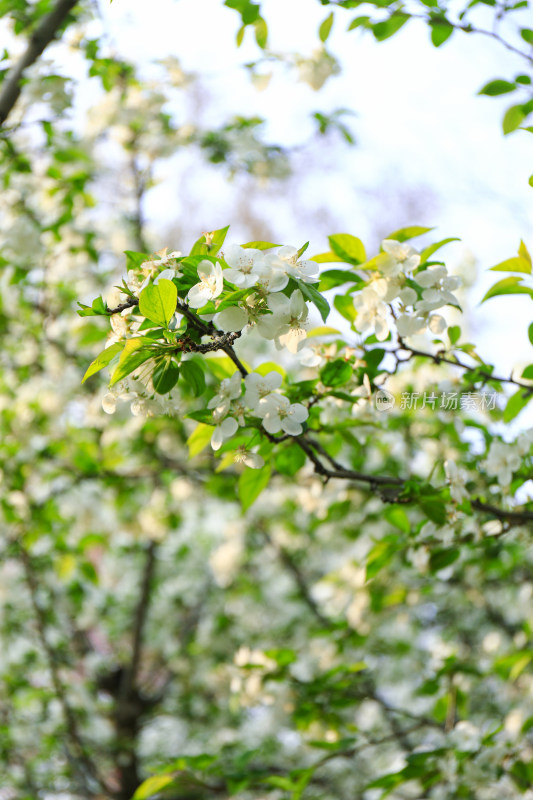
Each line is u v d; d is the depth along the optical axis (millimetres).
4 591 5387
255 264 1592
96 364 1602
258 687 3303
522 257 2064
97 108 4605
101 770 5688
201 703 6043
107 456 4699
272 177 4777
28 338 4758
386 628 5035
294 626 5879
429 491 2189
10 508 4293
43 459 4480
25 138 3812
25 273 4168
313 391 2143
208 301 1586
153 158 4730
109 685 6348
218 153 4660
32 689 5301
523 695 3447
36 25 3416
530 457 2477
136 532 5461
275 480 4859
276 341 1631
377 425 2383
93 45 3922
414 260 1956
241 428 1883
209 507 6309
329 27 2791
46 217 4336
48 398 4551
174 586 6707
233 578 5992
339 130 4629
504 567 3609
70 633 6254
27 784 5094
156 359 1651
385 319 1998
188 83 4680
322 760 2916
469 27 2508
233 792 2803
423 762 2639
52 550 4930
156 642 6559
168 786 2863
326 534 5051
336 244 2170
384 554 2604
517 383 2301
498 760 2604
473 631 4777
